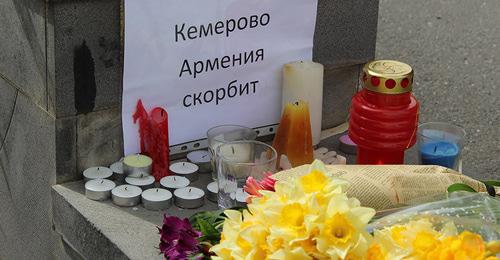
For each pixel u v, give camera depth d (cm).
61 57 237
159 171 257
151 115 256
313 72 273
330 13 284
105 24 241
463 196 190
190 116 265
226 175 239
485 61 473
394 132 247
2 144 273
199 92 264
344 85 298
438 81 458
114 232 231
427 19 509
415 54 481
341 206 152
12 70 256
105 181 249
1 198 282
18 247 279
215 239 204
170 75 256
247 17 264
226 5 259
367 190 210
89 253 239
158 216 241
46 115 246
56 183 251
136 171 252
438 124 265
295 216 154
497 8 516
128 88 250
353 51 295
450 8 517
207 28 258
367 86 247
